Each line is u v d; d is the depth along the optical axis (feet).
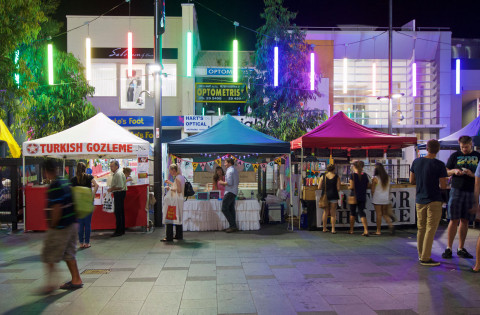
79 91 44.09
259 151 30.12
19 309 13.62
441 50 81.97
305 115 50.85
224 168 45.16
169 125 67.10
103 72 68.80
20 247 24.31
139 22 69.46
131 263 20.27
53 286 15.48
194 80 71.05
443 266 19.13
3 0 28.09
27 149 28.53
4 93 32.07
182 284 16.56
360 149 36.99
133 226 30.71
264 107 50.93
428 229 19.21
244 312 13.37
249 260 20.83
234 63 39.47
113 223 30.83
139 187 30.94
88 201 16.31
